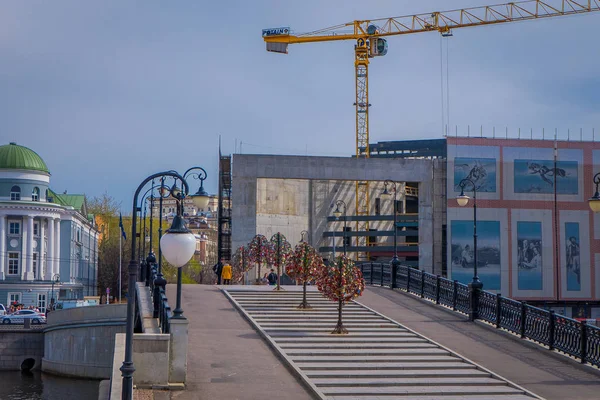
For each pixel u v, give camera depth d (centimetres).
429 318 3114
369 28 10456
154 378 1877
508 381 2155
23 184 8825
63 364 5725
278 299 3406
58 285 8900
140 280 4228
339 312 2720
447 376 2225
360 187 9281
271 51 10619
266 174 7125
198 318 2919
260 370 2162
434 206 7681
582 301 7675
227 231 8356
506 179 7638
